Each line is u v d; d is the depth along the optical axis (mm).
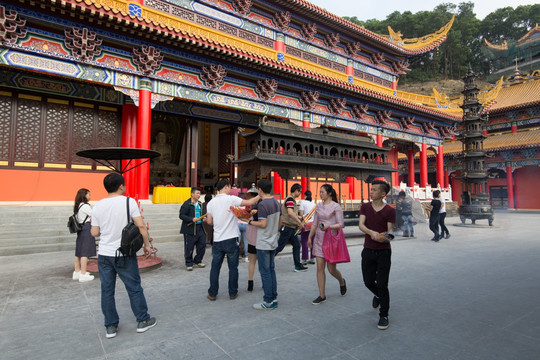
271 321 4215
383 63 28734
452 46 91250
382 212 4352
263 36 20859
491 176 39156
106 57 12906
